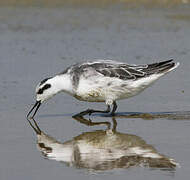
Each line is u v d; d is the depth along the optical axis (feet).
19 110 52.08
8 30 84.28
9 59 69.72
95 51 73.05
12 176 35.81
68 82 50.08
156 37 80.07
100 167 37.65
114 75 49.44
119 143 43.01
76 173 36.32
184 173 36.04
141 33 82.43
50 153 40.55
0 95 56.39
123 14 93.09
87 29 84.89
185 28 85.20
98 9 95.81
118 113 51.70
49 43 77.41
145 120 49.11
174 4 98.22
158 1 99.45
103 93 49.85
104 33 82.69
